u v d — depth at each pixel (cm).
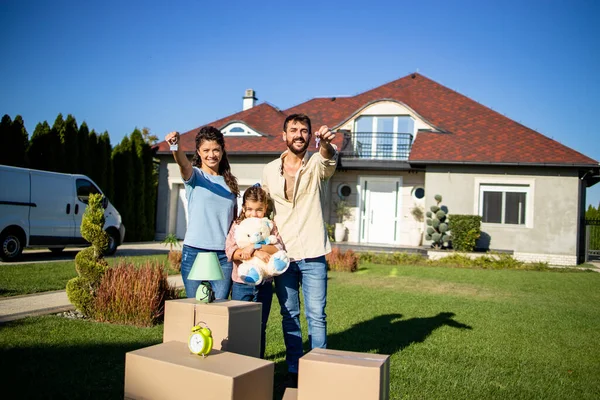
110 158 1822
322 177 375
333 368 232
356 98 2283
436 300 784
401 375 392
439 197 1658
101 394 320
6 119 1427
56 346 423
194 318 289
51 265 985
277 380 374
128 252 1394
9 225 1025
